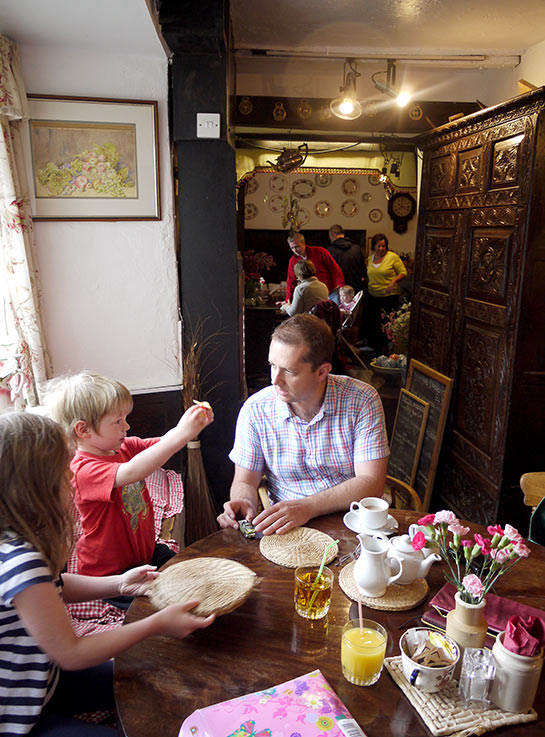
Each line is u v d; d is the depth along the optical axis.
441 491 3.25
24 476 1.04
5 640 1.04
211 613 1.11
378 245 6.96
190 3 2.19
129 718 0.93
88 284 2.62
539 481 1.81
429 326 3.40
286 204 7.97
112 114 2.49
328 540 1.46
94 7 1.96
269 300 6.89
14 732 1.08
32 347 2.42
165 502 2.43
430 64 4.02
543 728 0.93
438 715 0.93
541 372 2.49
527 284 2.41
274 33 3.55
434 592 1.27
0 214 2.27
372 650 0.98
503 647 0.95
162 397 2.82
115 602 1.71
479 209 2.75
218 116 2.48
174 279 2.73
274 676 1.02
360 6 3.05
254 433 1.79
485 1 2.95
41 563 1.02
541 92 2.20
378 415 1.76
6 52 2.20
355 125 4.42
